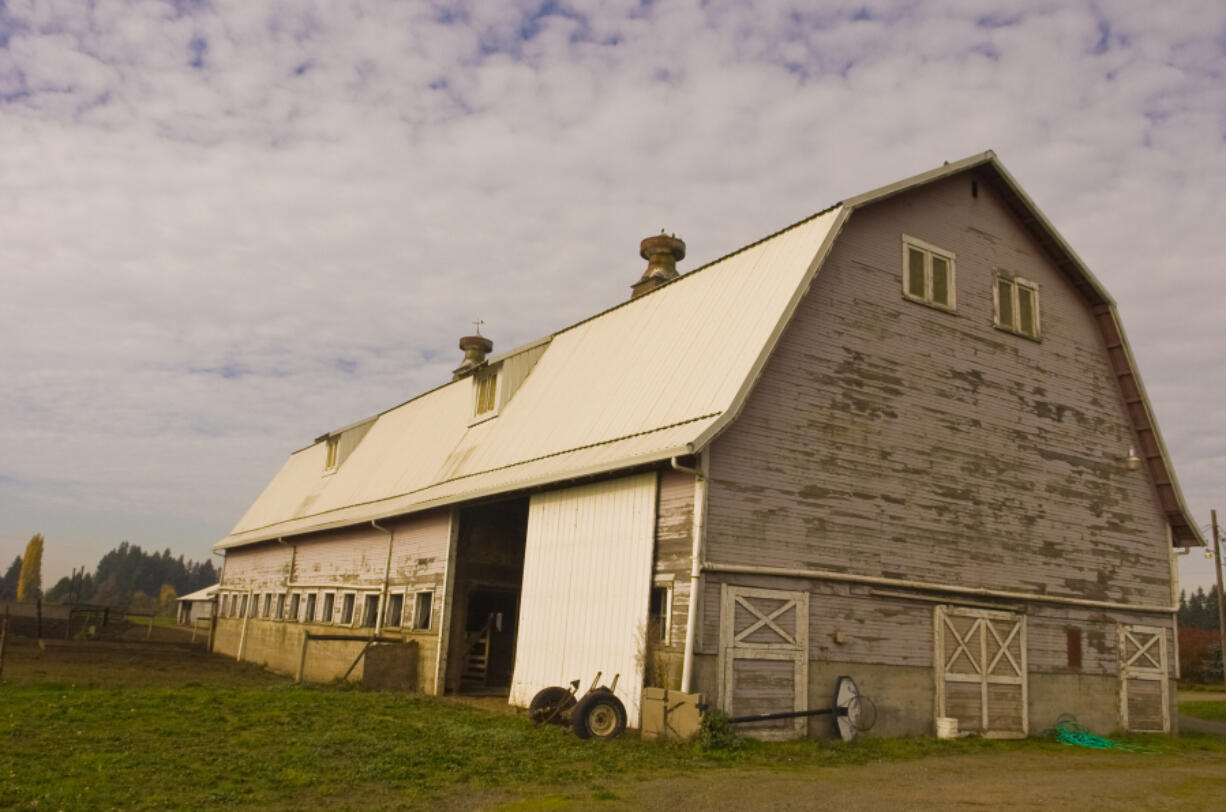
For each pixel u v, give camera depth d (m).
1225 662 47.91
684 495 16.34
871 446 18.38
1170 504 23.06
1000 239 21.80
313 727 15.89
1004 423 20.64
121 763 12.36
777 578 16.72
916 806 11.19
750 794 11.55
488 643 24.41
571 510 19.25
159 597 196.88
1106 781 13.78
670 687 15.74
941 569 18.86
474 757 13.54
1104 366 23.14
